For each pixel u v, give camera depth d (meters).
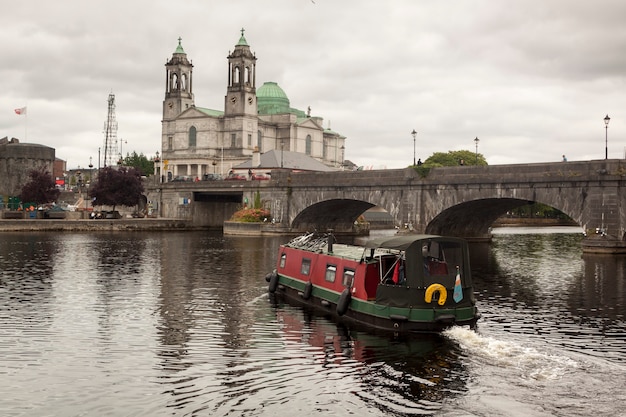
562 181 68.69
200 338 30.78
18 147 159.00
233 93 177.62
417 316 30.75
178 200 127.56
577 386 23.59
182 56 190.00
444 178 80.31
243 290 44.38
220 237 99.31
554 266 59.25
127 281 48.69
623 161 65.06
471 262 63.59
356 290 34.09
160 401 22.23
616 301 40.47
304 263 40.53
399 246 31.42
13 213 122.06
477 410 21.44
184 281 48.69
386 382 24.20
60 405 21.86
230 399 22.45
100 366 26.16
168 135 190.12
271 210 108.12
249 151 178.50
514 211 183.75
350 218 113.81
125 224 117.25
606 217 65.75
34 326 33.19
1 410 21.39
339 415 21.08
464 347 28.61
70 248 76.31
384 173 88.44
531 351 28.19
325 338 30.53
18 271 54.28
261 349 28.75
